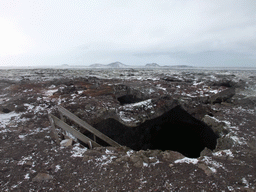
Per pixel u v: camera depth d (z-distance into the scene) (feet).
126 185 9.09
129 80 41.34
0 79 39.86
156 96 26.32
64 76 51.55
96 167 10.64
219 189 8.84
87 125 14.34
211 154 12.41
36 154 11.83
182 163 11.11
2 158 11.18
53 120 13.33
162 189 8.79
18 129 15.48
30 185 9.04
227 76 49.24
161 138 29.07
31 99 23.26
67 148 12.82
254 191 8.68
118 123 22.44
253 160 11.52
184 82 38.40
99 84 34.14
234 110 22.70
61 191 8.68
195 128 24.49
